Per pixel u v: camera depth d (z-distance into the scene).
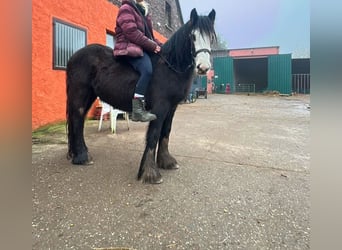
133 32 2.31
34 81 4.20
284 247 1.39
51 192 2.02
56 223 1.58
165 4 11.15
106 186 2.17
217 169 2.68
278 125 5.84
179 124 5.74
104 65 2.57
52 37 4.54
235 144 3.85
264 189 2.18
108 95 2.56
